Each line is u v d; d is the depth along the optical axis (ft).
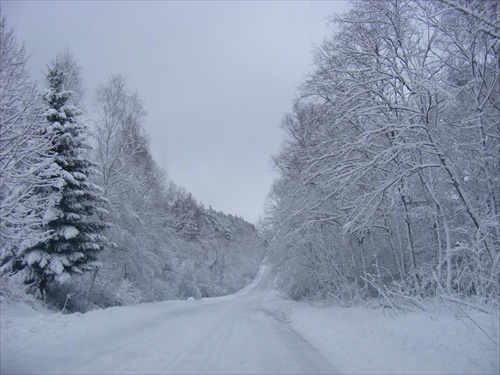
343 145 41.55
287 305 76.54
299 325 44.96
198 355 25.55
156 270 94.02
